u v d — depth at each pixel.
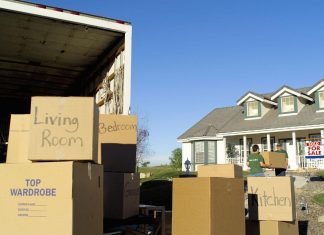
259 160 7.51
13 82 8.41
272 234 4.98
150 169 25.55
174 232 4.30
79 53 6.91
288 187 5.03
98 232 3.60
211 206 4.05
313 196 9.14
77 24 5.57
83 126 3.41
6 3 5.10
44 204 3.17
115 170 4.73
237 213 4.38
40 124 3.41
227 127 21.14
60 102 3.45
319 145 13.73
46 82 8.50
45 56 7.15
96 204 3.58
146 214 4.85
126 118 4.93
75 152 3.37
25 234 3.15
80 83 8.29
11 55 7.10
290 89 19.42
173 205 4.38
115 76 6.07
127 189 4.54
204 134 21.81
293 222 5.34
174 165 25.92
